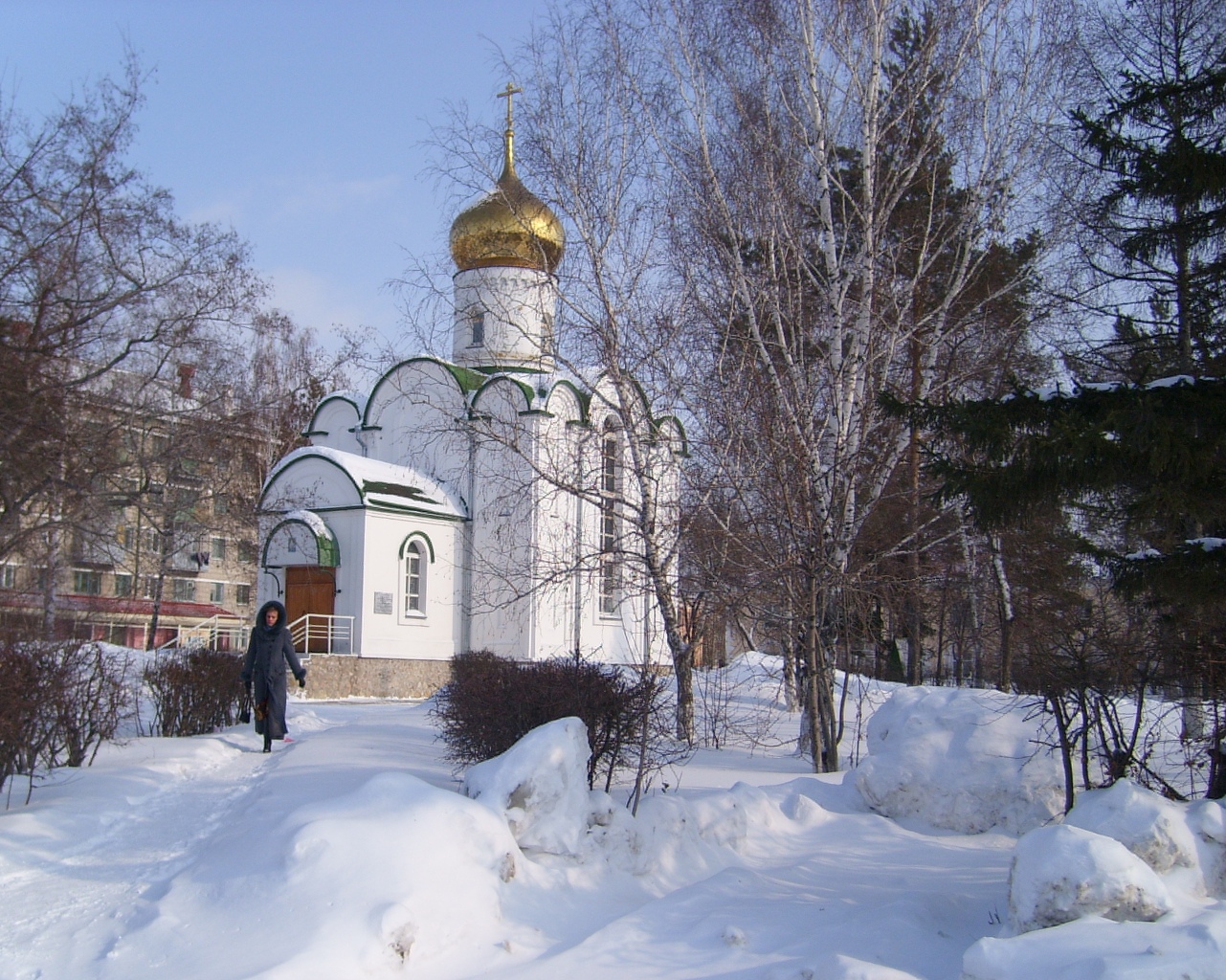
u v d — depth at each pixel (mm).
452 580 31406
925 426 8219
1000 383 17172
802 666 15031
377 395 33906
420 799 6969
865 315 14406
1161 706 10914
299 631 29703
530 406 28375
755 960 6160
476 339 28953
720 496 14250
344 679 28344
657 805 8703
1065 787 10141
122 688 13344
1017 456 7488
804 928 6773
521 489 16766
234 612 55750
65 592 33406
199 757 12859
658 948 6371
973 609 24375
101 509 24094
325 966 5543
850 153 15969
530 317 16453
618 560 15422
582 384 14914
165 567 35844
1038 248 16250
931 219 15641
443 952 6047
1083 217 16078
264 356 40188
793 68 15031
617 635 31859
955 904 7348
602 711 9305
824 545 13156
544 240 14914
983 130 15297
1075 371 18859
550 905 7008
